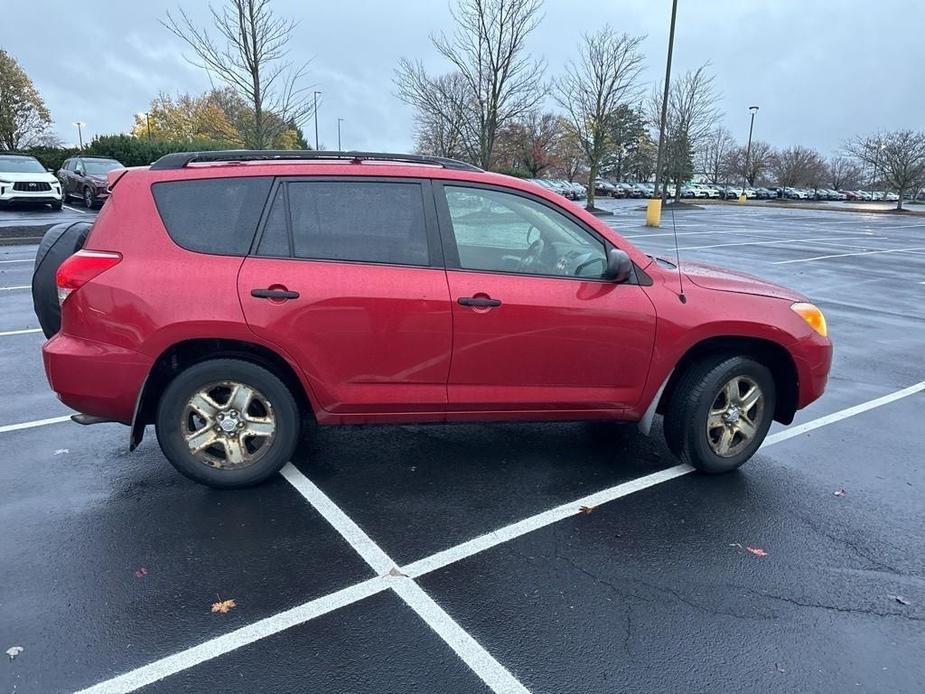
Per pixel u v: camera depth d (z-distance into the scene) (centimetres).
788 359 423
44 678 248
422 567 323
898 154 4384
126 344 346
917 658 270
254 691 245
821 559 338
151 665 256
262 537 344
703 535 357
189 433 375
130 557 324
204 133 2834
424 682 250
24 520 355
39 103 5044
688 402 411
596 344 390
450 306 368
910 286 1249
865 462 457
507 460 443
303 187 364
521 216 384
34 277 382
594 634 279
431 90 1986
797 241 2119
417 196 373
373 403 379
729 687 252
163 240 352
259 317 352
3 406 518
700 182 7594
